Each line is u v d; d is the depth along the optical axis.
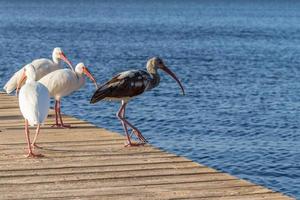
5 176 9.12
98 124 19.70
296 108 22.75
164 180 8.98
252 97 25.20
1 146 10.81
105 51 47.03
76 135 11.72
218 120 20.25
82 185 8.77
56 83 12.51
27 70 10.99
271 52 47.28
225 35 66.25
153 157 10.19
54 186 8.71
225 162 15.14
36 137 10.58
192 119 20.34
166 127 19.06
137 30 73.00
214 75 32.72
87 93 25.33
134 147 10.84
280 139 17.67
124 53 45.75
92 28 75.06
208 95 25.44
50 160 9.97
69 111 21.73
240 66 37.31
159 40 58.97
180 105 22.89
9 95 16.17
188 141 17.25
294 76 32.56
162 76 31.97
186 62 39.66
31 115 9.88
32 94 9.95
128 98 11.15
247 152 16.05
